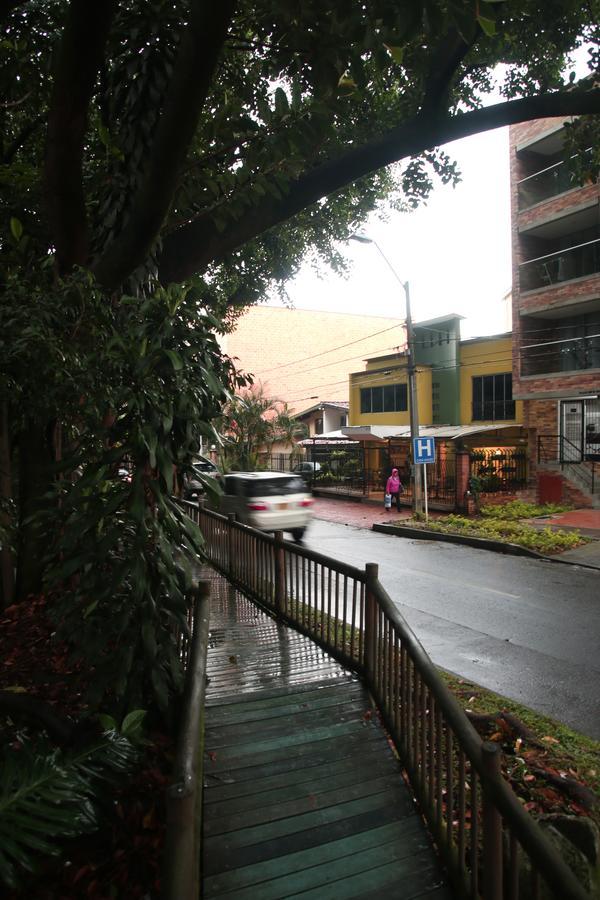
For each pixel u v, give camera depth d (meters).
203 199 5.75
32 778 2.47
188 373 3.49
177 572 3.76
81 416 4.03
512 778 3.55
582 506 18.83
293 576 6.13
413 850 2.95
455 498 19.78
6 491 6.81
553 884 1.84
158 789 3.18
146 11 4.81
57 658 5.02
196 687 2.77
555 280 20.45
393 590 9.52
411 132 5.83
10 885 2.12
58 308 3.72
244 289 14.88
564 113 5.68
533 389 19.89
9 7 4.25
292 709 4.08
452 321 25.66
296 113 4.59
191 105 3.54
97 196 5.86
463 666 6.09
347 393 45.66
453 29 5.29
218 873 2.73
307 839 2.97
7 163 7.80
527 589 9.62
